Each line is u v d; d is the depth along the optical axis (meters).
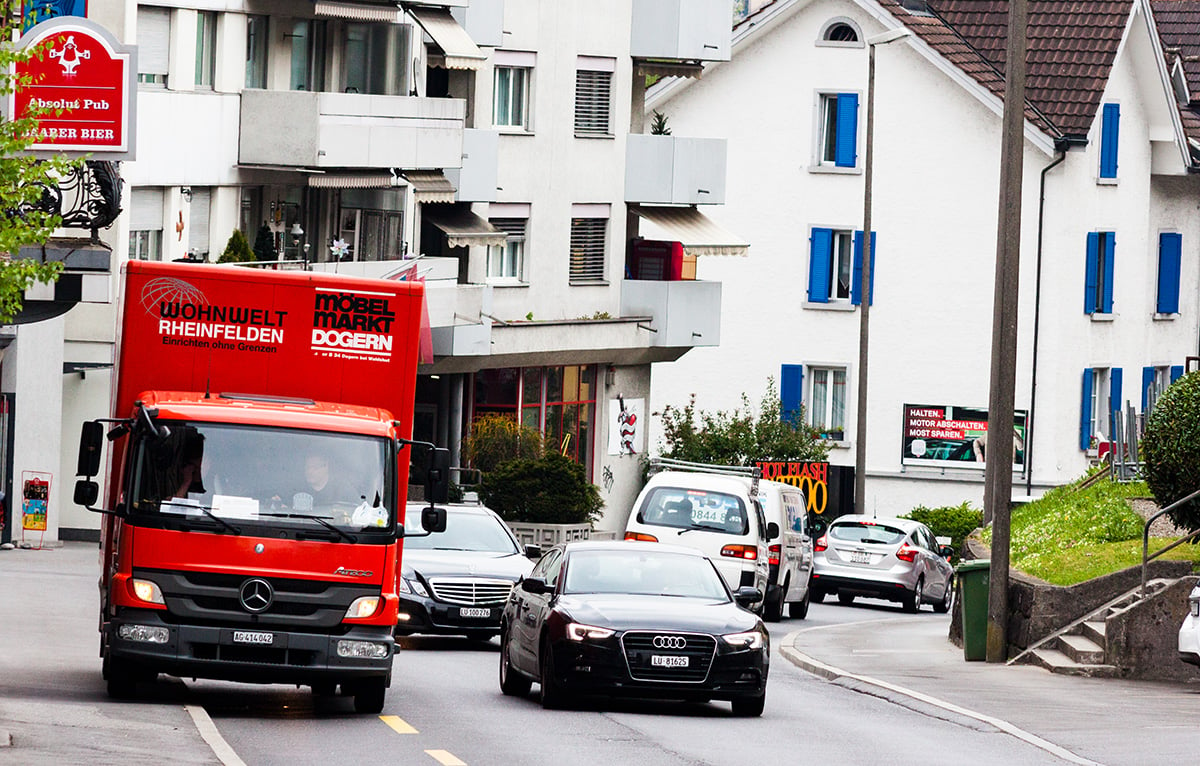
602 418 104.88
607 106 102.94
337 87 87.94
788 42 117.06
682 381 119.00
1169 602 45.22
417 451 94.69
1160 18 138.38
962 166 113.75
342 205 89.50
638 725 35.66
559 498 89.56
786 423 110.38
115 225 75.25
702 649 37.03
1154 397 70.50
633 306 104.19
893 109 115.06
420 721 34.97
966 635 50.19
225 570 33.81
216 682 40.84
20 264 35.81
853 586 80.38
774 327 117.62
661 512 62.94
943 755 32.34
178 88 79.06
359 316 36.31
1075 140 109.75
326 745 31.05
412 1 88.44
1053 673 46.53
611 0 102.12
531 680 40.19
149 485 34.03
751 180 117.81
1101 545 54.34
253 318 36.06
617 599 38.41
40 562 70.88
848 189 116.44
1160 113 117.81
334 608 34.25
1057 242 111.06
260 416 34.62
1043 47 113.31
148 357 35.75
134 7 76.44
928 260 114.38
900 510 113.88
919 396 114.81
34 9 52.84
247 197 84.31
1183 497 49.28
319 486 34.50
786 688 44.03
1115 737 34.69
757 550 62.38
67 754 26.50
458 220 94.81
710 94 118.25
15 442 79.25
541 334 97.19
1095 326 113.69
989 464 74.94
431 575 51.34
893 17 114.44
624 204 104.19
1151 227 120.81
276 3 84.12
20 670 39.06
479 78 95.38
